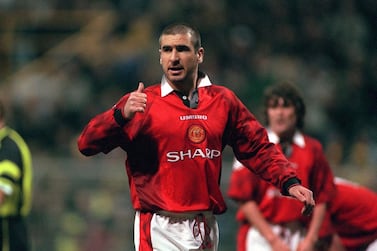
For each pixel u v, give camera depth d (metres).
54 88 57.00
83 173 41.91
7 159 26.19
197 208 18.86
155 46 57.31
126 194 41.34
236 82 52.28
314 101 51.78
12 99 57.31
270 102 25.02
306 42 55.84
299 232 25.38
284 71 53.31
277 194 25.22
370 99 53.19
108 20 63.03
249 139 19.33
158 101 18.89
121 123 18.31
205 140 18.84
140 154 18.86
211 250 19.34
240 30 56.56
